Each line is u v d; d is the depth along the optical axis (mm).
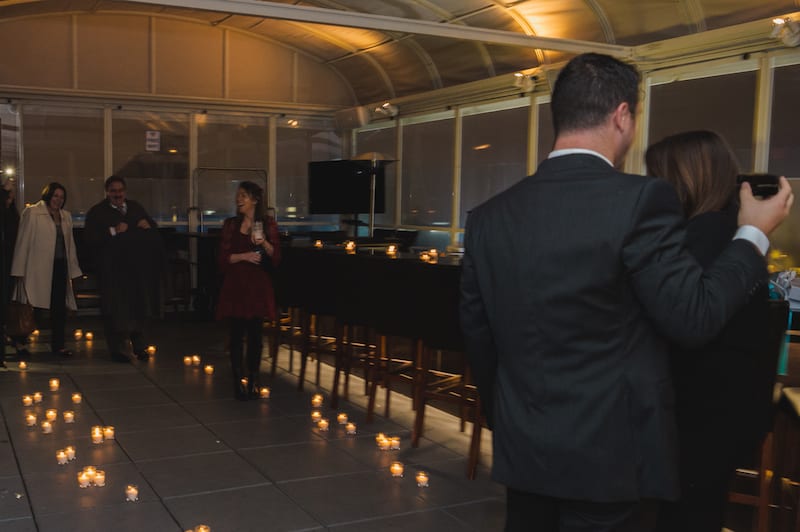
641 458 1585
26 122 9984
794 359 3344
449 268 4223
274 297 6207
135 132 10633
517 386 1680
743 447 1970
